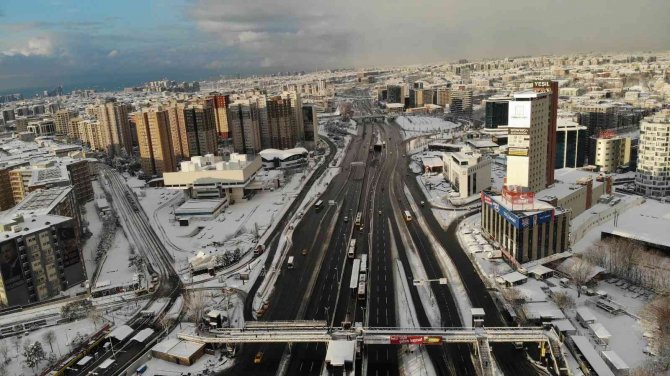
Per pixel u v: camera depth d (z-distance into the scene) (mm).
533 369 195125
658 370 181625
